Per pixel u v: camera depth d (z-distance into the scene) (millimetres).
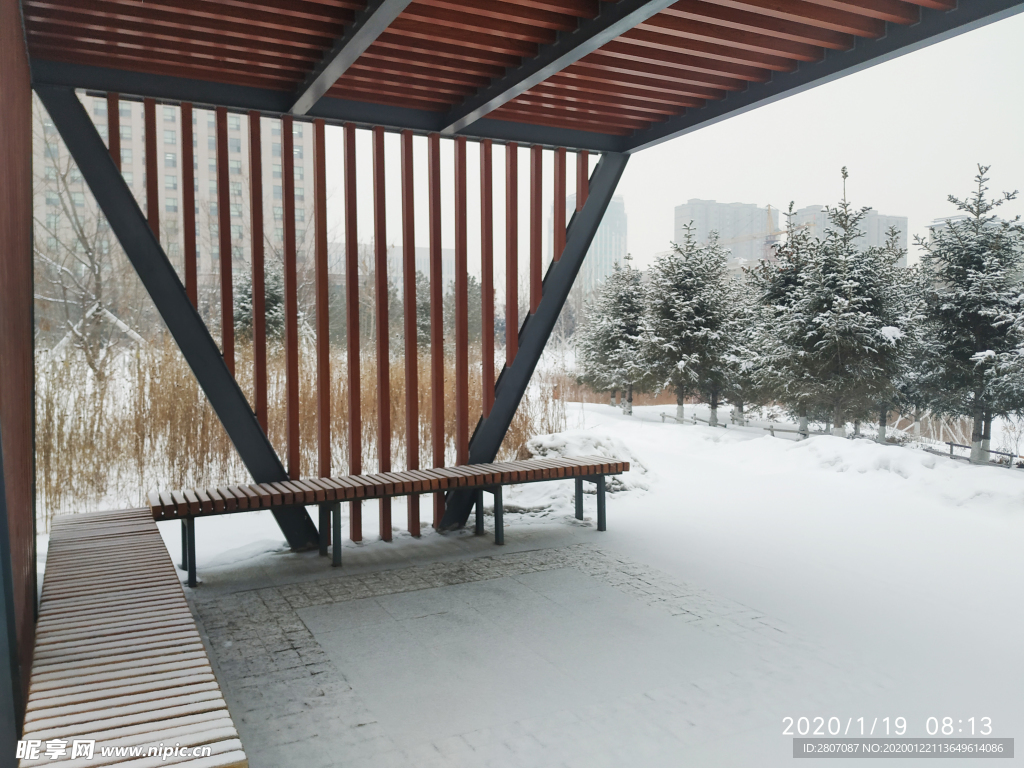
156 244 4559
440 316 5605
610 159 6023
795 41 4199
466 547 5266
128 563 3182
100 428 6410
